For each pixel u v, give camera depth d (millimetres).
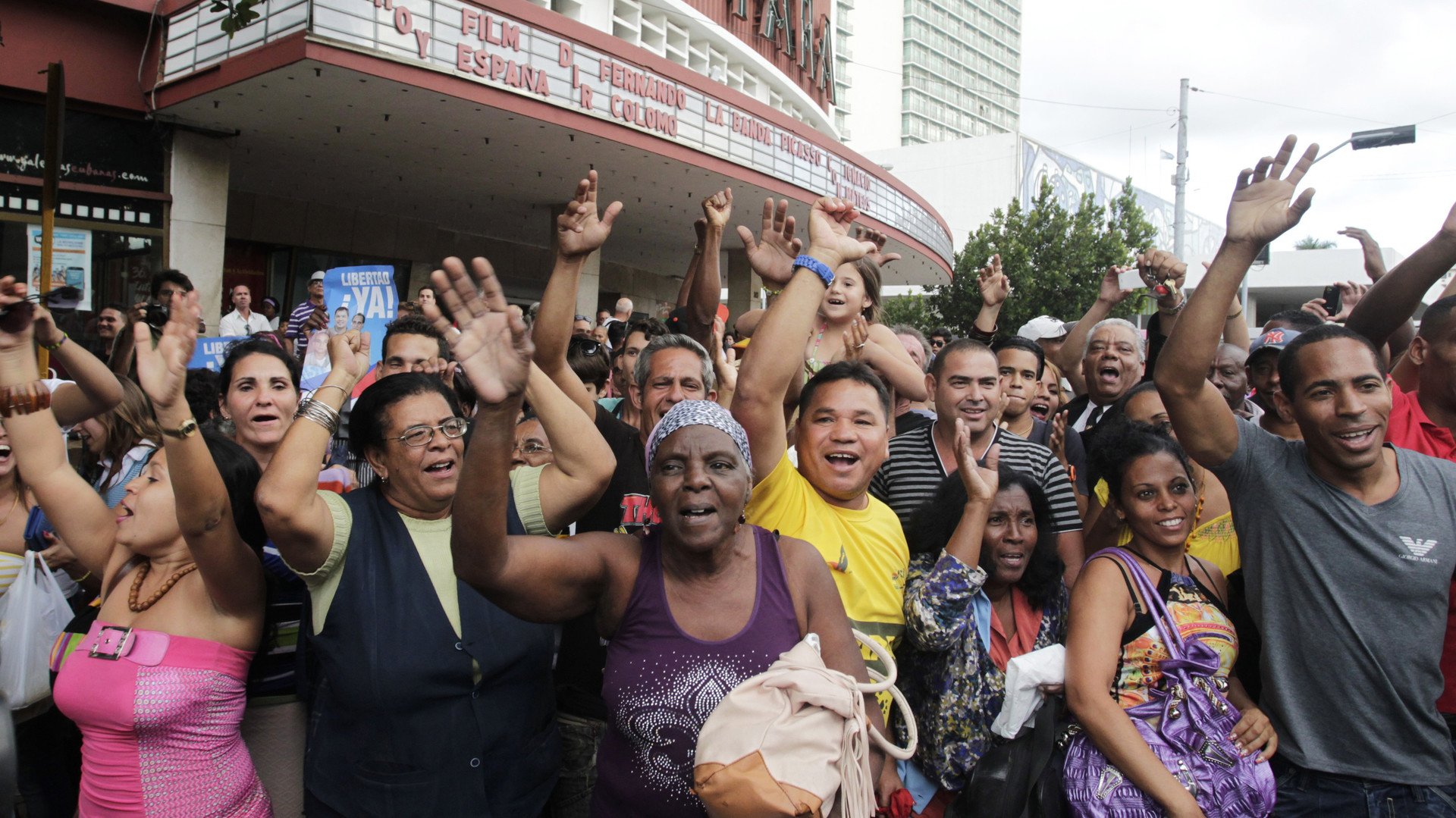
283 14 9789
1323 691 2543
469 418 4191
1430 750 2479
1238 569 3221
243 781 2592
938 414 3631
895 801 2414
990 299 5453
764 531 2250
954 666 2727
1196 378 2584
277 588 2791
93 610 2830
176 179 11758
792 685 1873
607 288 25875
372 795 2330
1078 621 2650
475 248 21172
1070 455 4535
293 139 12859
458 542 1914
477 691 2453
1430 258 3477
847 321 4094
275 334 11273
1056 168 56250
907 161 56156
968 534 2693
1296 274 39500
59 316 10781
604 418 3457
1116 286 6117
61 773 3348
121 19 11211
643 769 2045
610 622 2160
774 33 22391
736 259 22406
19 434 2760
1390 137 13406
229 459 2688
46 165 2828
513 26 11555
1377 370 2486
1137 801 2463
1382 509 2512
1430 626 2475
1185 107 27500
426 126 12242
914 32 107438
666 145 14070
